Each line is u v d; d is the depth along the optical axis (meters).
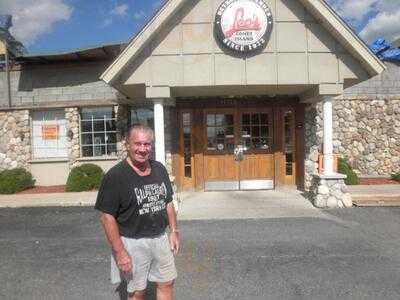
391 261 7.09
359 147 16.42
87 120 16.83
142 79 11.84
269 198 13.23
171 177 12.03
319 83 11.92
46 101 16.81
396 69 16.58
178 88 12.34
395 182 15.04
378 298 5.59
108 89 16.50
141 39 11.49
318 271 6.66
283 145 14.70
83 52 15.50
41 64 16.86
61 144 17.02
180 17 11.85
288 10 11.89
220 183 14.74
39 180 16.92
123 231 4.35
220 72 11.83
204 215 11.14
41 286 6.34
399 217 10.43
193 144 14.65
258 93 13.97
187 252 7.82
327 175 11.80
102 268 7.08
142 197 4.31
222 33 11.63
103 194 4.25
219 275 6.58
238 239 8.65
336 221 10.12
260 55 11.87
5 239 9.23
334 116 16.36
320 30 11.90
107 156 16.56
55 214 11.82
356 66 11.91
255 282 6.25
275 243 8.30
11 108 16.91
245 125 14.74
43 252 8.12
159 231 4.46
